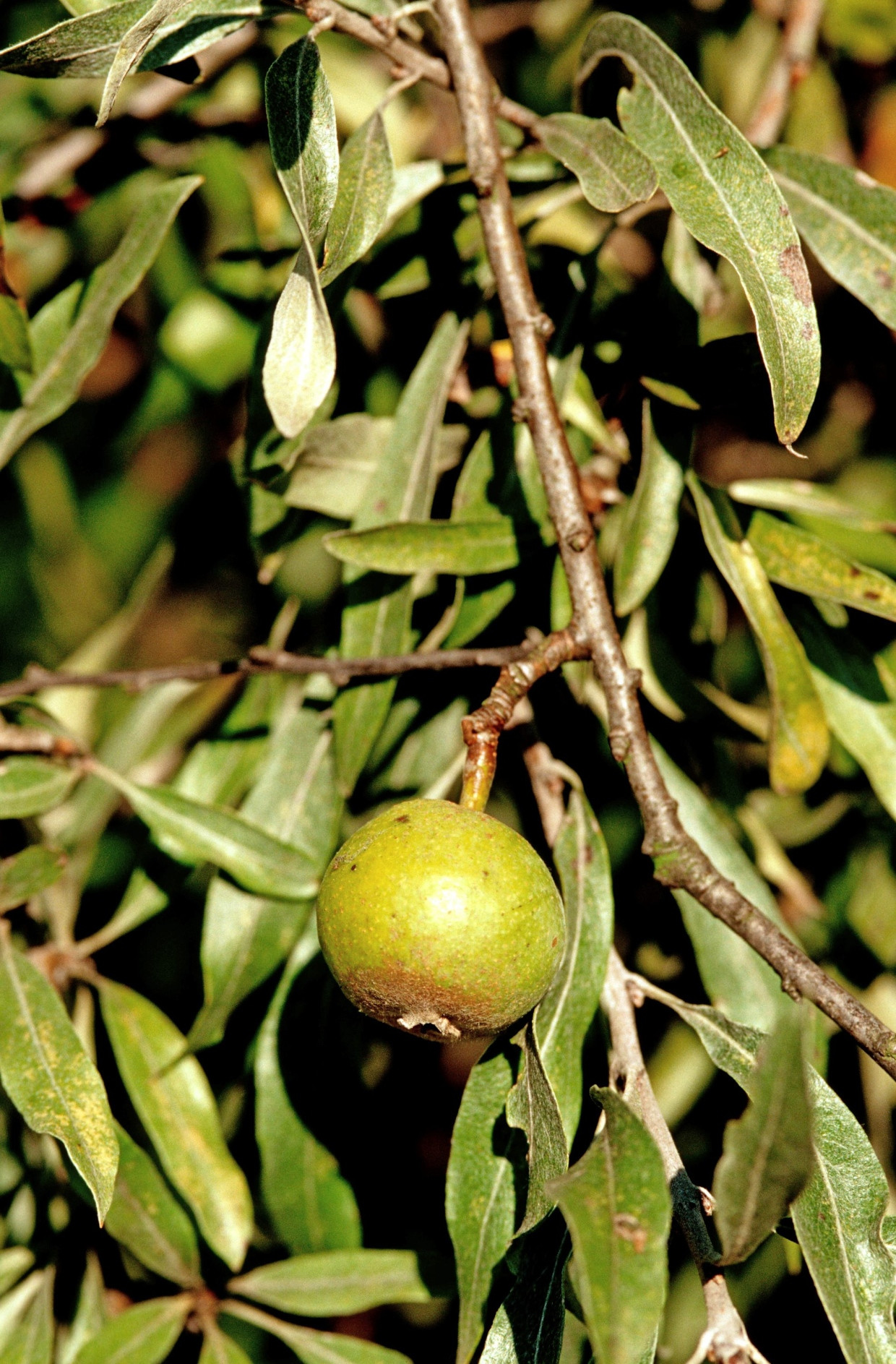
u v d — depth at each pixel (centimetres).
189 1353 48
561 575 45
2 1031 44
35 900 48
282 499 47
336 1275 46
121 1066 46
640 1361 40
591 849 44
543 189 49
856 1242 41
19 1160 49
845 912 50
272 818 48
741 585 46
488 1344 41
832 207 46
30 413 47
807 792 51
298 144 42
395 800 49
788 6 54
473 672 48
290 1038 47
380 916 41
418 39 46
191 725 52
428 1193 50
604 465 48
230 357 54
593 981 43
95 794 50
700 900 42
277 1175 47
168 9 42
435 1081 51
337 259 43
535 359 44
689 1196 40
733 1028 43
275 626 49
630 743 43
